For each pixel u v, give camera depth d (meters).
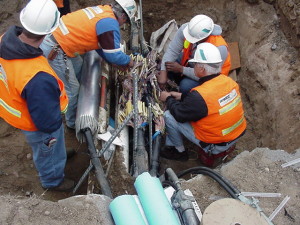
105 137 3.43
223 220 2.14
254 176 2.69
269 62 4.20
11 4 5.17
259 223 2.18
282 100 3.83
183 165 4.07
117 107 3.85
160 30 4.80
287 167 2.73
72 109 3.84
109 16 3.18
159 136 3.62
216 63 3.08
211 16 5.11
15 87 2.43
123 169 3.25
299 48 3.94
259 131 4.12
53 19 2.49
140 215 2.25
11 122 2.74
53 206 2.42
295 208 2.51
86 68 3.80
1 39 2.44
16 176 3.78
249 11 4.71
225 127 3.27
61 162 3.25
